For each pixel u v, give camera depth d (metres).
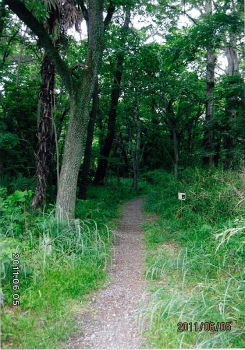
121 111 16.22
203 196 7.91
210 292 4.11
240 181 7.43
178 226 7.50
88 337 3.40
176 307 3.75
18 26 8.68
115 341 3.32
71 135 6.56
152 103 15.84
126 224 9.05
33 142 10.02
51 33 7.16
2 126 8.38
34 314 3.69
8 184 7.73
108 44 10.70
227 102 12.27
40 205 7.17
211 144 13.59
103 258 5.62
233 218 6.50
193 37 10.78
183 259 4.96
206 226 6.27
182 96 14.19
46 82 7.24
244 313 3.46
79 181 11.90
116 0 9.39
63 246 5.39
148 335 3.40
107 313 3.90
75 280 4.46
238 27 10.11
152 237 7.09
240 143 13.04
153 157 23.09
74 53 9.95
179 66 13.37
